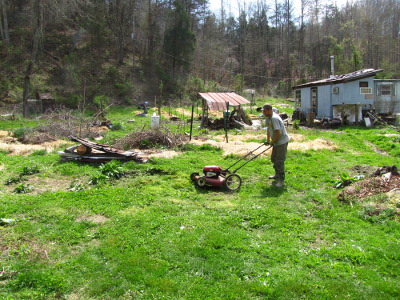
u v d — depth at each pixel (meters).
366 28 47.44
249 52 55.47
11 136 13.36
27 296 3.17
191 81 40.81
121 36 41.16
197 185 6.93
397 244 4.21
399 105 20.23
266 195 6.37
